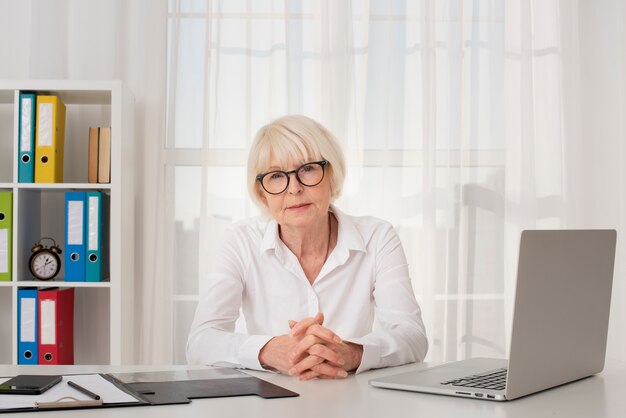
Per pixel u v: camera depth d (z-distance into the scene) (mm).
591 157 3420
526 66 3307
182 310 3168
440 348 3285
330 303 2012
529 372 1265
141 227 3203
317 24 3270
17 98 2873
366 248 2033
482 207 3311
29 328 2850
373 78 3279
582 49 3428
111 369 1572
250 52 3230
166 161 3172
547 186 3367
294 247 2016
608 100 3420
